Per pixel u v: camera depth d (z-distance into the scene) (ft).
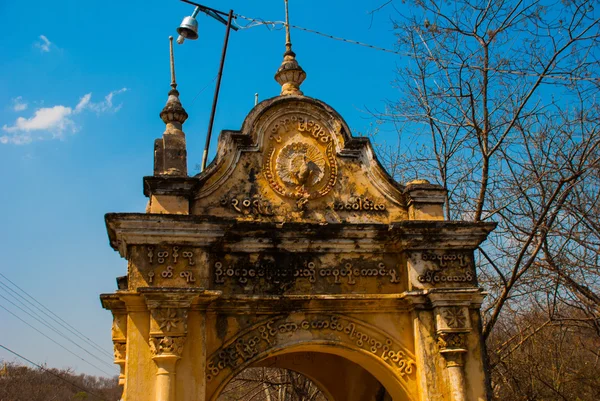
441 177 48.55
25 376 147.74
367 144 32.83
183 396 26.96
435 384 29.55
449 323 29.81
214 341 28.53
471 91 41.83
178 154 31.19
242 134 31.55
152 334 26.99
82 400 171.22
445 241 31.12
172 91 33.12
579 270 40.81
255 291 29.63
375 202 32.37
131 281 27.84
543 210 39.11
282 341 29.27
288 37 35.42
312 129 32.65
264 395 83.35
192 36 39.88
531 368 47.29
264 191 31.27
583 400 50.16
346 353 30.83
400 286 31.09
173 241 28.53
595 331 45.09
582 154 38.11
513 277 38.42
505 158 41.75
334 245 30.81
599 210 40.27
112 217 27.78
